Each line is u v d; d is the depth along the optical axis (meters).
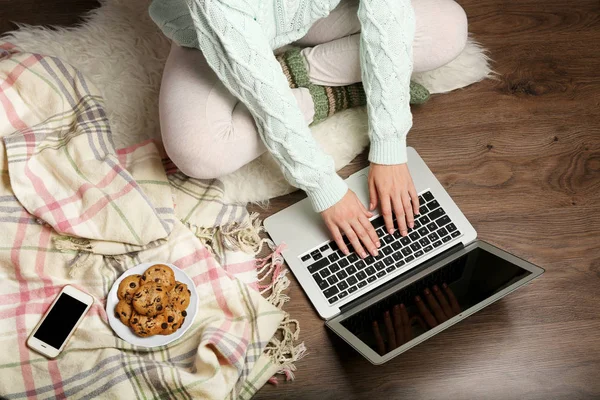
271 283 1.52
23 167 1.47
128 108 1.64
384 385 1.46
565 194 1.65
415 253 1.49
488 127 1.72
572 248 1.60
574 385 1.47
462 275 1.43
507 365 1.48
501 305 1.54
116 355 1.38
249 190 1.59
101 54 1.69
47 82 1.57
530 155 1.69
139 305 1.36
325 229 1.52
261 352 1.43
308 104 1.53
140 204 1.47
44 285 1.44
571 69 1.79
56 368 1.38
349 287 1.46
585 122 1.73
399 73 1.38
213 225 1.54
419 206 1.52
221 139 1.41
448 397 1.46
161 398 1.37
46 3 1.83
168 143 1.42
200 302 1.46
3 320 1.41
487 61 1.79
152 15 1.43
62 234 1.47
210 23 1.20
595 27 1.84
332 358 1.48
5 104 1.55
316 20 1.43
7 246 1.45
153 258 1.49
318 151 1.37
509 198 1.65
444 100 1.74
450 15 1.51
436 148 1.69
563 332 1.52
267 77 1.26
